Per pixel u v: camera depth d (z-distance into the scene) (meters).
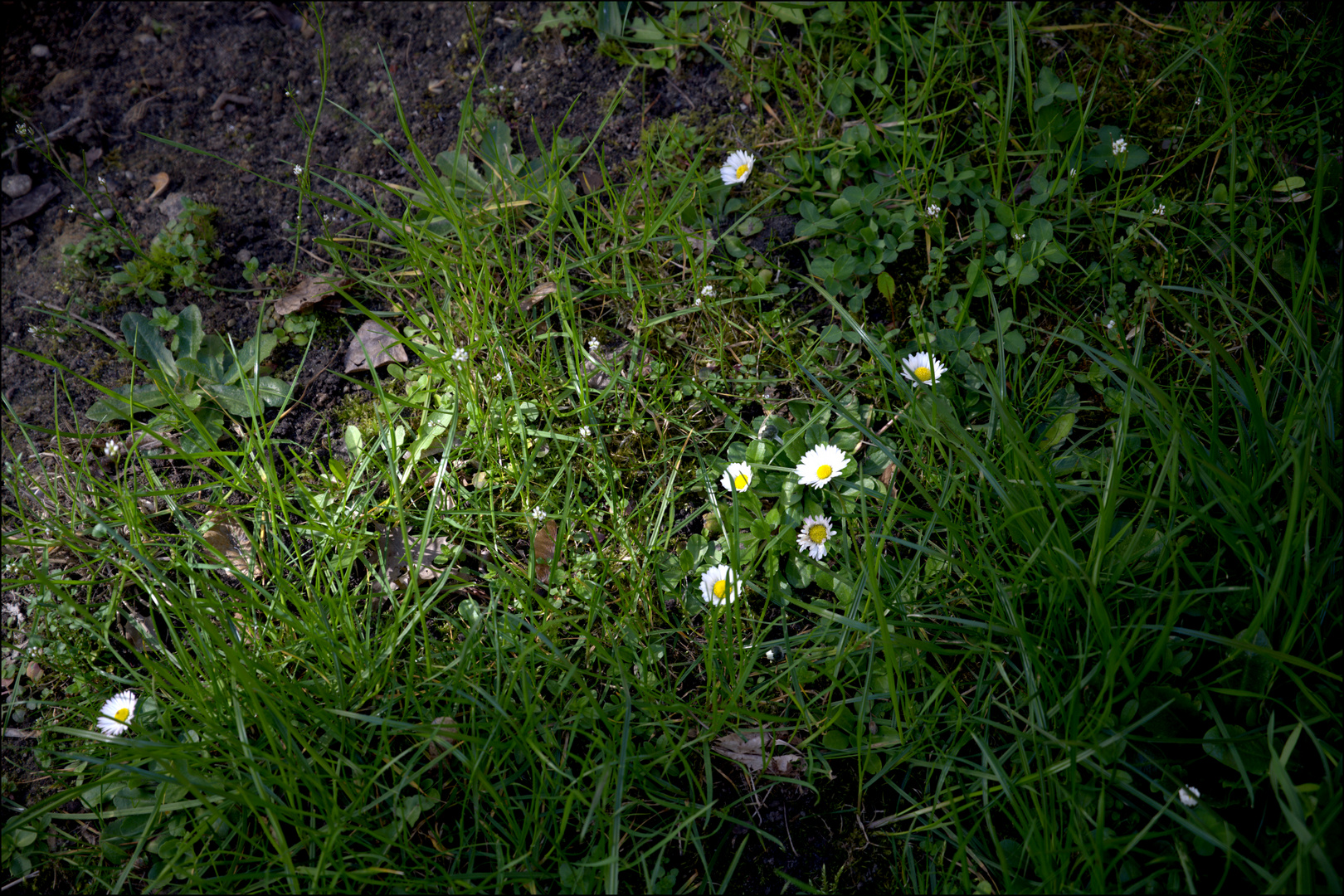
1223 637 0.59
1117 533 0.64
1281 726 0.58
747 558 0.66
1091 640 0.61
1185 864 0.55
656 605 0.67
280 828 0.60
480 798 0.62
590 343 0.71
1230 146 0.73
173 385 0.74
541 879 0.60
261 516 0.69
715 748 0.63
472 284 0.73
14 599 0.69
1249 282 0.70
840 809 0.62
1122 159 0.72
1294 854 0.56
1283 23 0.77
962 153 0.77
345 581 0.65
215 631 0.61
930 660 0.63
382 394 0.69
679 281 0.75
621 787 0.59
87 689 0.67
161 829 0.63
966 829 0.60
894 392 0.70
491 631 0.65
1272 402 0.66
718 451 0.70
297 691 0.62
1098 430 0.68
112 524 0.70
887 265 0.74
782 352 0.72
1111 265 0.71
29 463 0.73
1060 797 0.59
